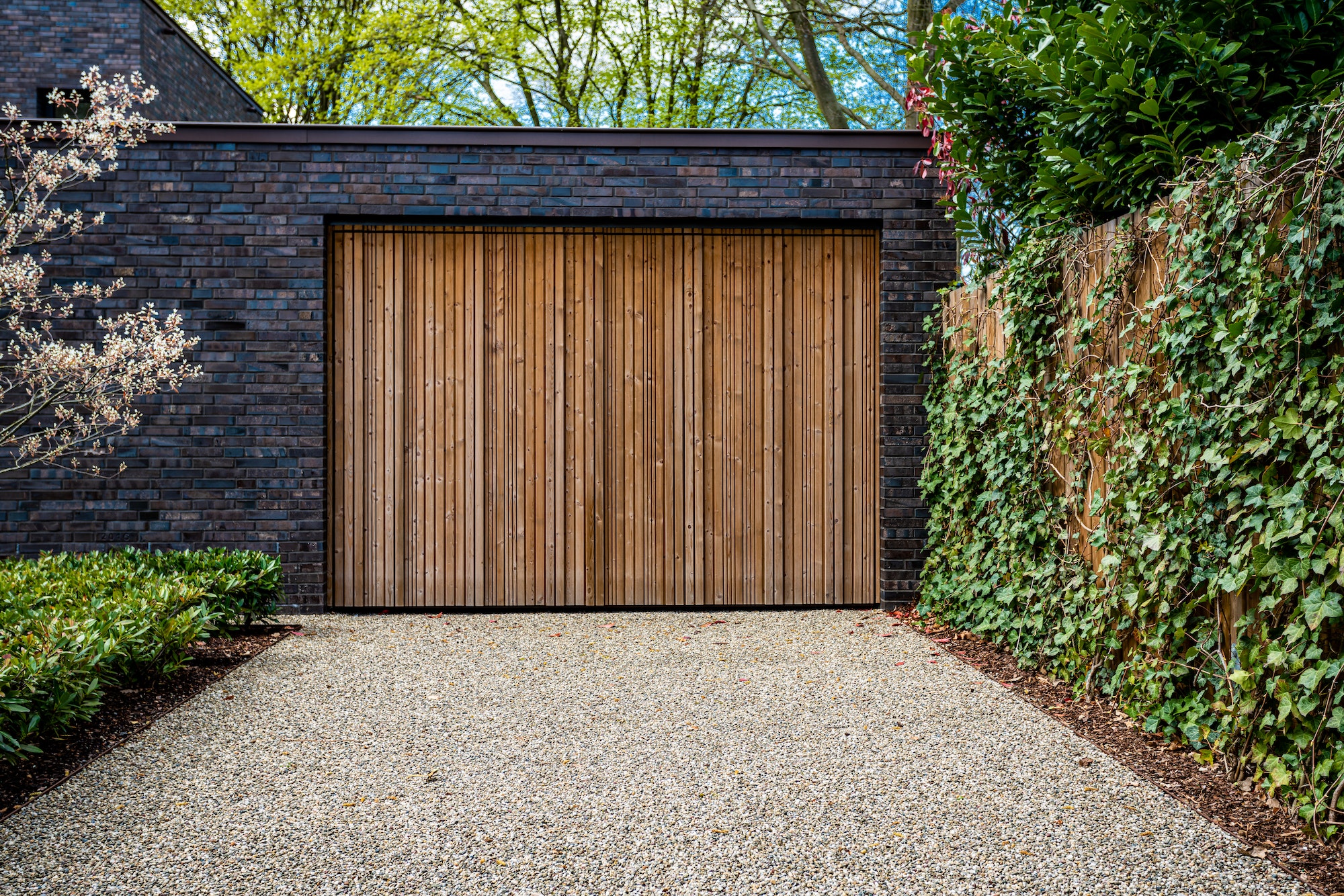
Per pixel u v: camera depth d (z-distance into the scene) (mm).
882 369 6203
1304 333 2660
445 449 6168
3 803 2875
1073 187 4297
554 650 5027
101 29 8969
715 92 15305
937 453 5898
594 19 14961
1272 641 2744
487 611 6160
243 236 6051
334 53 14594
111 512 6008
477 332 6172
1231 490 3004
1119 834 2645
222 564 5172
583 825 2750
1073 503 4156
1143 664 3514
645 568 6219
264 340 6051
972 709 3883
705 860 2521
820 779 3109
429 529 6164
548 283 6191
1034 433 4535
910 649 5023
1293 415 2668
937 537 5969
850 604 6262
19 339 5977
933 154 5781
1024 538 4590
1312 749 2619
